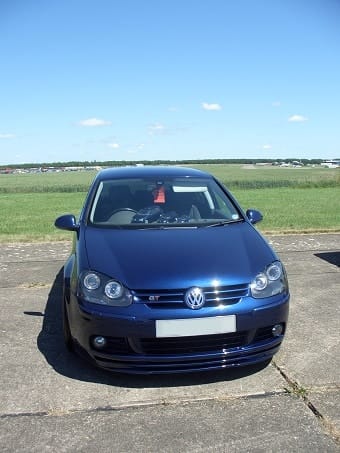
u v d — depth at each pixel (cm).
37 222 1620
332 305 536
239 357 345
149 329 332
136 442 284
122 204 488
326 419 304
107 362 345
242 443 281
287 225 1244
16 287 633
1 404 329
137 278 346
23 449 278
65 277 404
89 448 278
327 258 784
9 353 415
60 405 327
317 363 386
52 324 489
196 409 319
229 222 462
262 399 330
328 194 3175
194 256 370
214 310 336
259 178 5966
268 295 357
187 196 507
